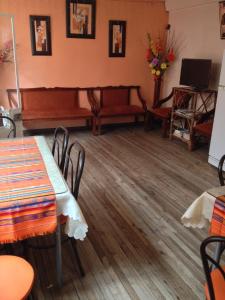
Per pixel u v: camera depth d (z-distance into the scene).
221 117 3.45
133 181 3.27
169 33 5.34
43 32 4.57
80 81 5.06
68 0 4.54
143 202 2.82
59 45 4.73
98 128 4.96
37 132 4.98
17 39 4.46
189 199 2.91
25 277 1.27
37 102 4.82
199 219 1.64
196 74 4.36
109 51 5.07
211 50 4.43
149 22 5.20
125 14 4.98
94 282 1.84
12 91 4.62
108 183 3.19
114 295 1.75
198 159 3.98
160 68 5.14
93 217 2.54
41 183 1.63
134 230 2.38
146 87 5.57
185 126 4.69
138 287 1.81
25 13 4.39
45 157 2.00
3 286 1.22
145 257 2.07
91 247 2.15
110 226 2.42
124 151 4.23
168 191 3.06
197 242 2.25
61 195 1.53
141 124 5.68
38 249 2.05
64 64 4.86
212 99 4.45
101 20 4.86
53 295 1.74
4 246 1.91
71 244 2.01
